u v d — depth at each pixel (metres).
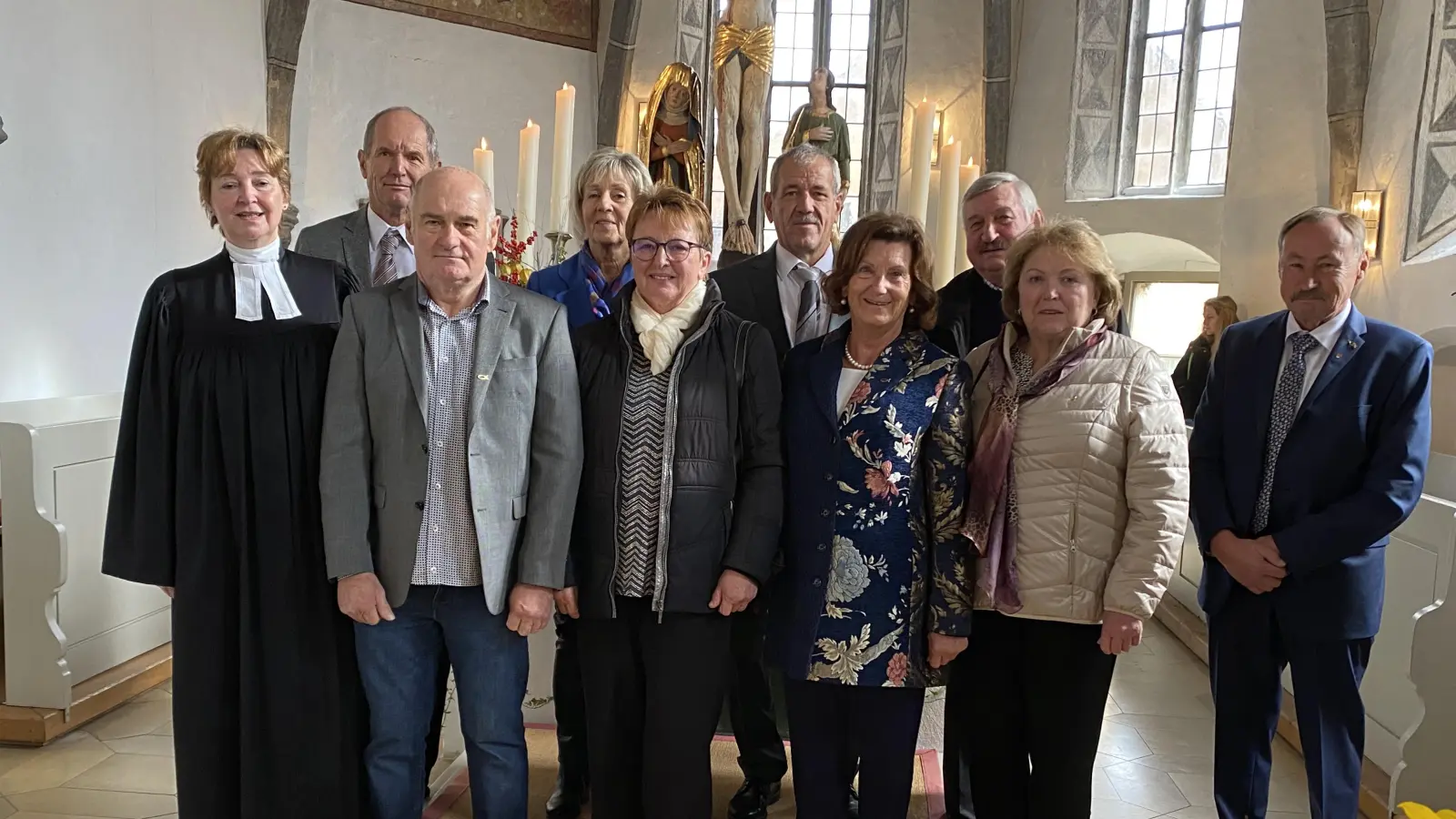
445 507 1.78
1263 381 2.12
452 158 6.93
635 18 7.41
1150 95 7.02
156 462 1.85
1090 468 1.73
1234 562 2.07
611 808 1.83
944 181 3.26
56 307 4.26
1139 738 3.03
